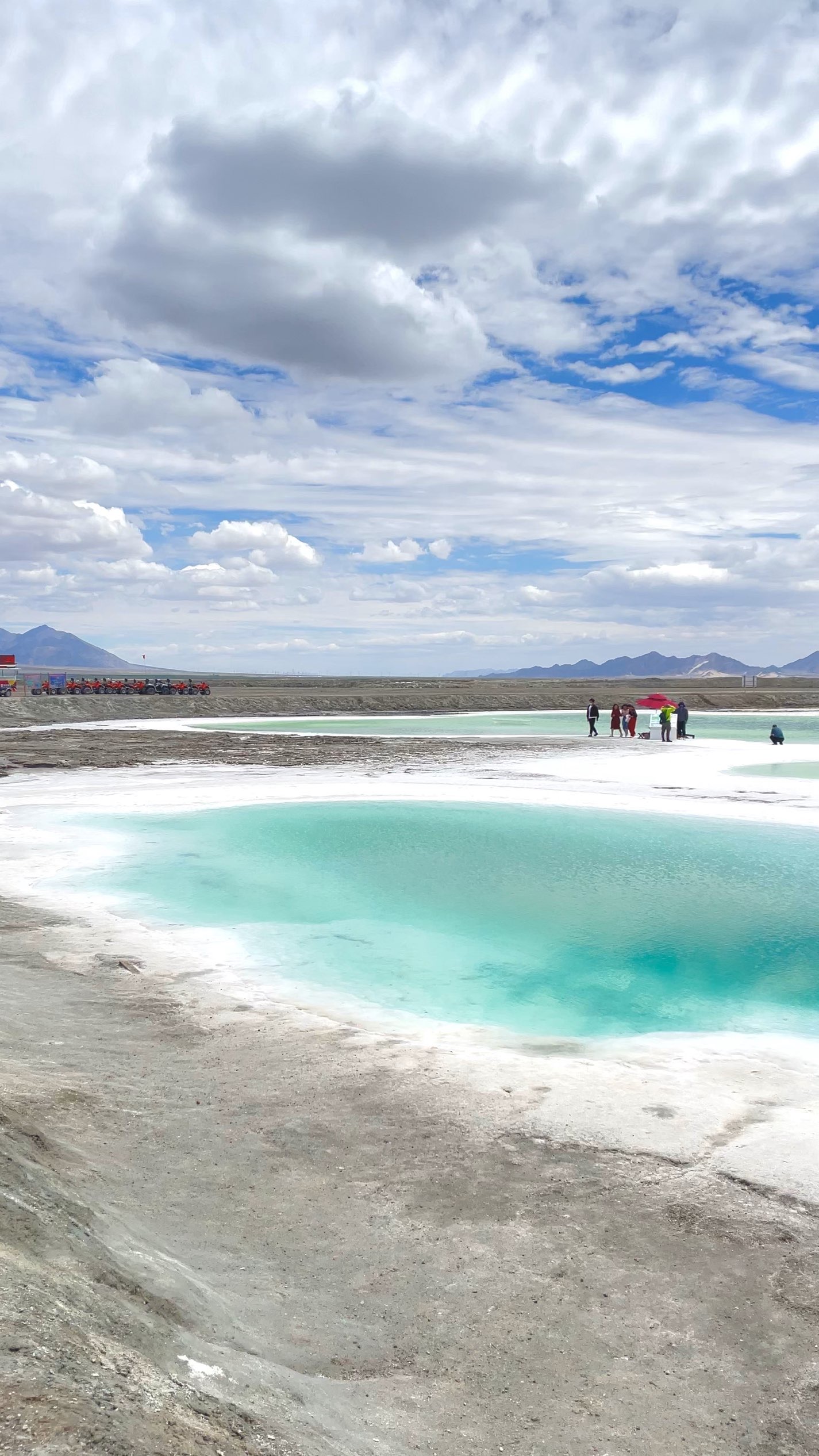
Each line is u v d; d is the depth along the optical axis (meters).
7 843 17.44
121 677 110.69
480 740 42.50
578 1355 4.14
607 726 54.34
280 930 12.24
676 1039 8.75
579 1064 7.97
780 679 146.12
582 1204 5.48
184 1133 6.28
